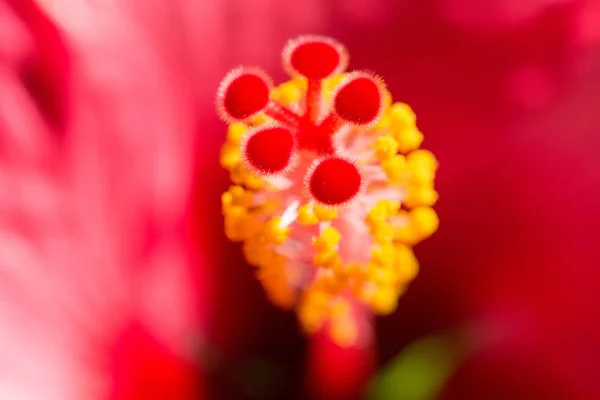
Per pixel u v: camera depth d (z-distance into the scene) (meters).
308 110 0.08
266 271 0.08
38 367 0.08
